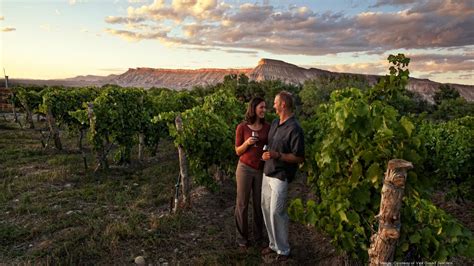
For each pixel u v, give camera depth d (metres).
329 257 4.11
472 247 2.67
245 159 4.23
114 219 5.34
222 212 5.83
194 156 6.03
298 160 3.77
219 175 7.40
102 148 8.80
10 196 6.41
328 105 5.46
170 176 8.15
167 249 4.45
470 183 5.89
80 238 4.63
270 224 4.10
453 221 2.71
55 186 7.23
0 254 4.27
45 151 11.05
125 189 7.07
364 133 3.08
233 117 8.06
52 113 11.81
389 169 2.46
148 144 10.35
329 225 3.21
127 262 4.12
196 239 4.76
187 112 6.18
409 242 2.70
